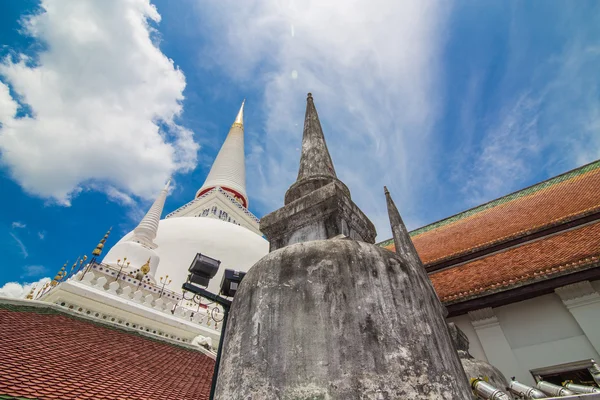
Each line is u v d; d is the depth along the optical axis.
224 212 30.59
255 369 1.95
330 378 1.78
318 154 4.16
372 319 2.00
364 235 3.64
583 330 7.91
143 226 20.11
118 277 14.19
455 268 10.83
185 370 9.73
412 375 1.82
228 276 3.94
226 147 44.22
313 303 2.10
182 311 14.52
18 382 5.14
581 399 2.21
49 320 9.34
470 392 2.24
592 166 13.41
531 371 8.20
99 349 8.52
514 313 9.07
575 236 9.09
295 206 3.42
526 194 14.55
